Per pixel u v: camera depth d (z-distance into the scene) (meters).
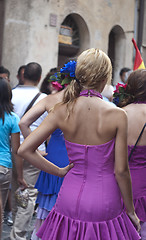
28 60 7.16
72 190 1.81
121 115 1.74
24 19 7.14
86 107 1.79
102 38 8.91
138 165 2.46
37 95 3.63
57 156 2.71
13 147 3.05
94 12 8.62
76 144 1.80
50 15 7.49
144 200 2.45
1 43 7.46
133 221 1.91
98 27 8.77
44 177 2.78
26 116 2.65
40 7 7.29
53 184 2.74
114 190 1.79
